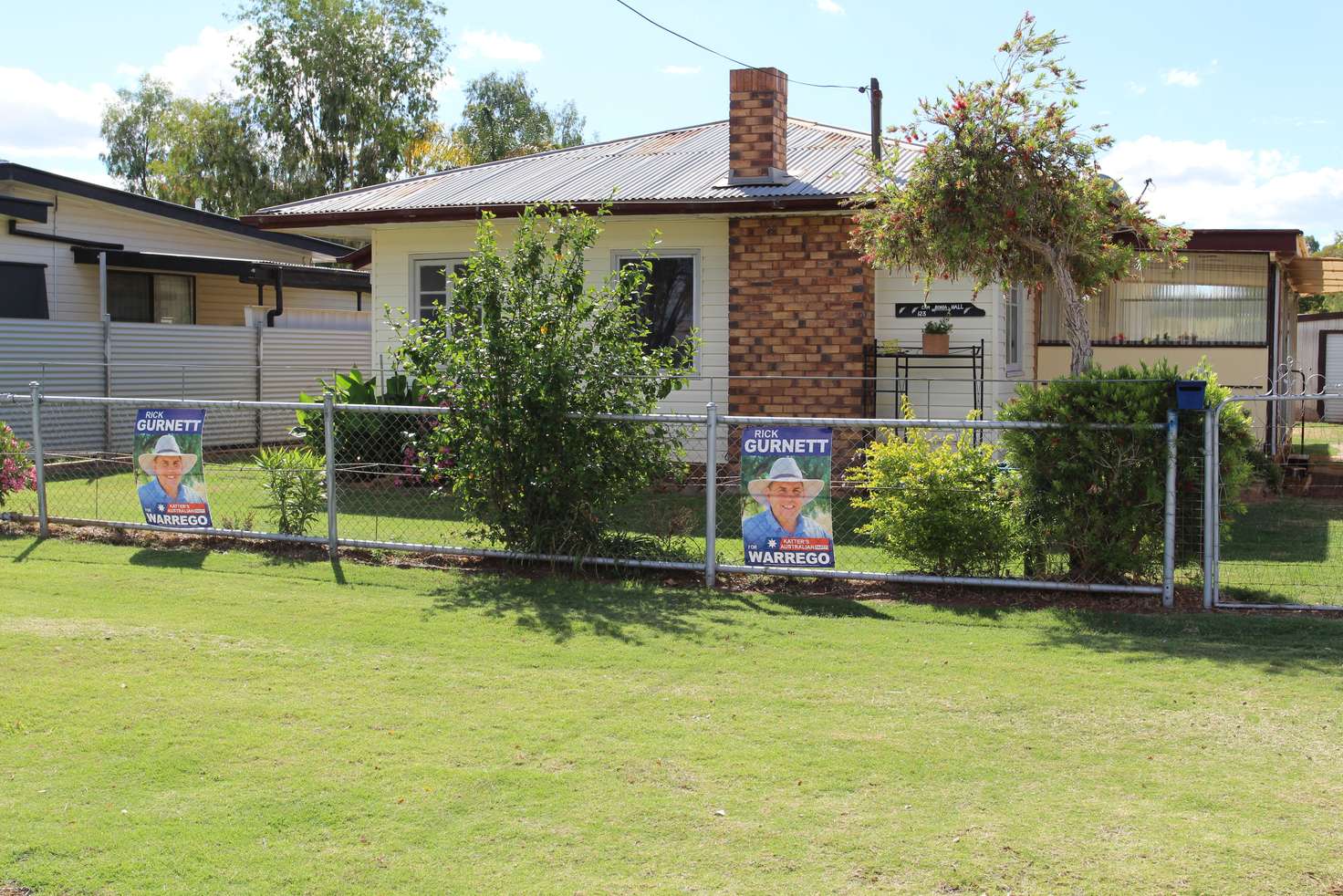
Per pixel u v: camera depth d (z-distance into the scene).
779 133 13.59
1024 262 10.34
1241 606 7.29
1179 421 7.35
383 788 4.47
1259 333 15.70
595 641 6.64
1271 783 4.52
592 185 14.30
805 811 4.27
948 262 10.04
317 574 8.48
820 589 7.91
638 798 4.38
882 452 8.02
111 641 6.56
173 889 3.68
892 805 4.32
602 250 14.05
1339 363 27.56
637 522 10.14
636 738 5.03
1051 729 5.14
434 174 16.73
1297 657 6.25
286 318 20.05
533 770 4.66
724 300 13.68
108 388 16.45
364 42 40.06
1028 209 9.62
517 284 8.61
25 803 4.33
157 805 4.32
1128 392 7.41
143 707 5.41
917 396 13.36
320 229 15.20
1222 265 15.75
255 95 39.78
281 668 6.08
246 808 4.29
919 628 6.93
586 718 5.29
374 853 3.93
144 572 8.54
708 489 7.96
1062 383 7.62
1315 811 4.25
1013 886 3.69
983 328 13.21
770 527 7.83
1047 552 7.65
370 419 13.09
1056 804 4.33
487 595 7.79
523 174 15.58
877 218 10.26
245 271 19.42
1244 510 7.58
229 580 8.27
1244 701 5.51
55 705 5.43
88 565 8.80
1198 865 3.82
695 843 4.00
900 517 7.83
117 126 54.34
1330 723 5.21
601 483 8.38
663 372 9.09
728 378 13.32
